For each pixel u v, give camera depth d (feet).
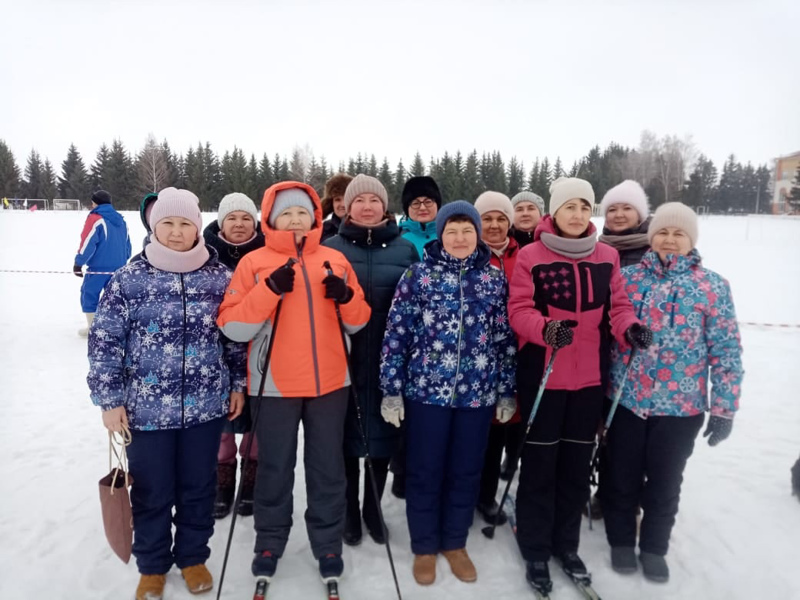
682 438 7.89
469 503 8.25
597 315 7.85
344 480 8.05
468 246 7.93
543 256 8.00
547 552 8.00
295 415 7.64
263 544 7.82
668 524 8.12
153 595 7.32
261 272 7.51
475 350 7.88
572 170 171.53
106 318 6.91
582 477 8.02
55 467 11.00
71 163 184.03
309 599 7.54
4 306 27.07
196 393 7.27
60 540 8.59
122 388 6.97
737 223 86.74
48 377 16.80
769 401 15.21
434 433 7.93
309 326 7.56
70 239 53.88
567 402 7.89
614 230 10.05
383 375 7.88
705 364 7.98
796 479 10.19
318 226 8.11
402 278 8.16
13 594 7.41
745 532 9.18
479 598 7.64
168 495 7.39
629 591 7.82
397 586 7.32
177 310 7.14
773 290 32.27
